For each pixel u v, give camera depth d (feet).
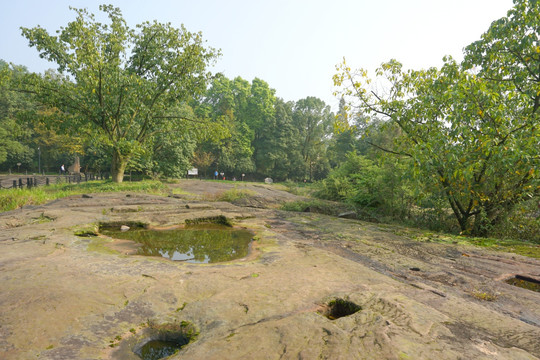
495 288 11.59
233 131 172.45
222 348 6.27
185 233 21.03
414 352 6.10
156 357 6.48
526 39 26.05
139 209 29.81
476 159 22.06
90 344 6.67
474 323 7.98
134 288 9.91
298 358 5.84
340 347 6.22
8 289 9.36
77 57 50.96
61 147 126.62
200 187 76.74
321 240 19.71
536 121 22.61
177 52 62.69
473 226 26.09
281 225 25.30
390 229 24.73
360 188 44.21
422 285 11.18
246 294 9.42
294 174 187.52
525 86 28.37
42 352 6.23
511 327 7.82
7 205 30.12
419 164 22.49
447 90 23.91
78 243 16.39
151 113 62.03
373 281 11.10
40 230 19.11
